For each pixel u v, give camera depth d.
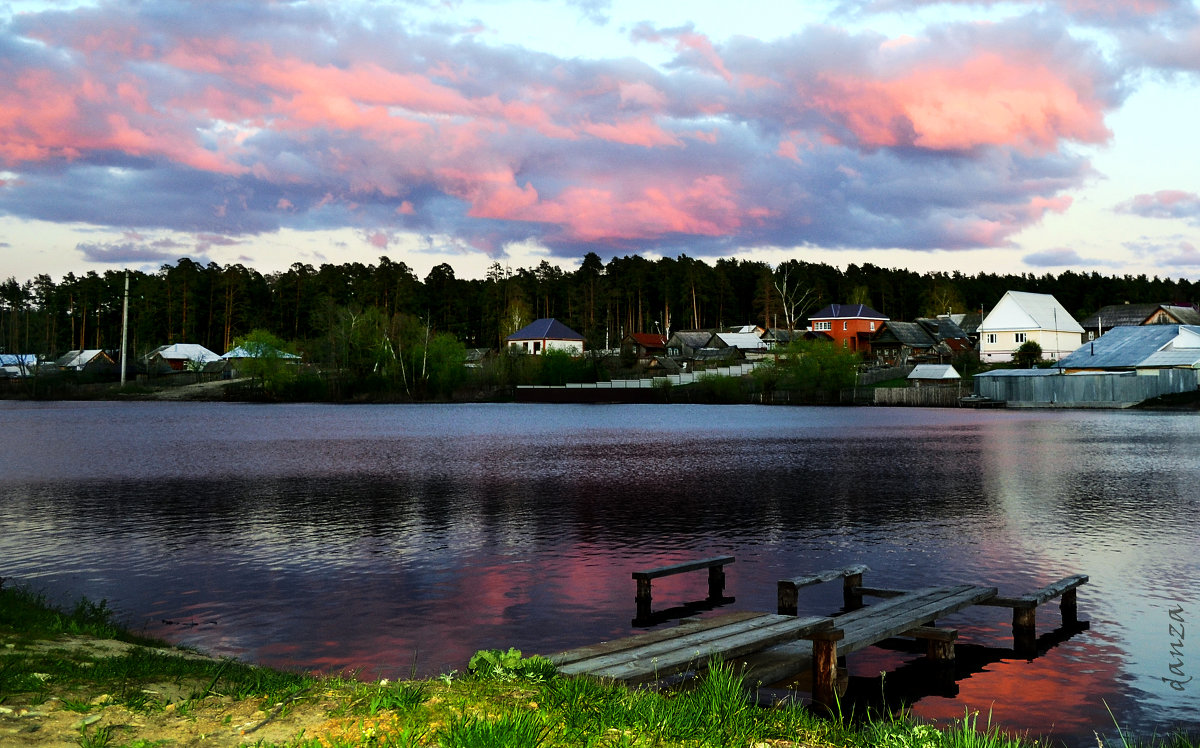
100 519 22.52
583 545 18.62
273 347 130.25
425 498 26.16
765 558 17.19
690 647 9.42
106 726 6.07
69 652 8.87
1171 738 8.44
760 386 110.19
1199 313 135.88
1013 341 119.69
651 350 154.62
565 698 6.70
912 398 98.56
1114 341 96.06
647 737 5.97
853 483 29.09
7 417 81.12
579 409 99.62
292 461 38.34
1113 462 35.22
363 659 10.88
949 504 24.14
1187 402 80.69
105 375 153.62
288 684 7.42
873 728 7.19
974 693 9.85
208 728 6.04
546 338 162.38
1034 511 22.77
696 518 22.08
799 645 11.00
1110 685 10.03
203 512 23.64
